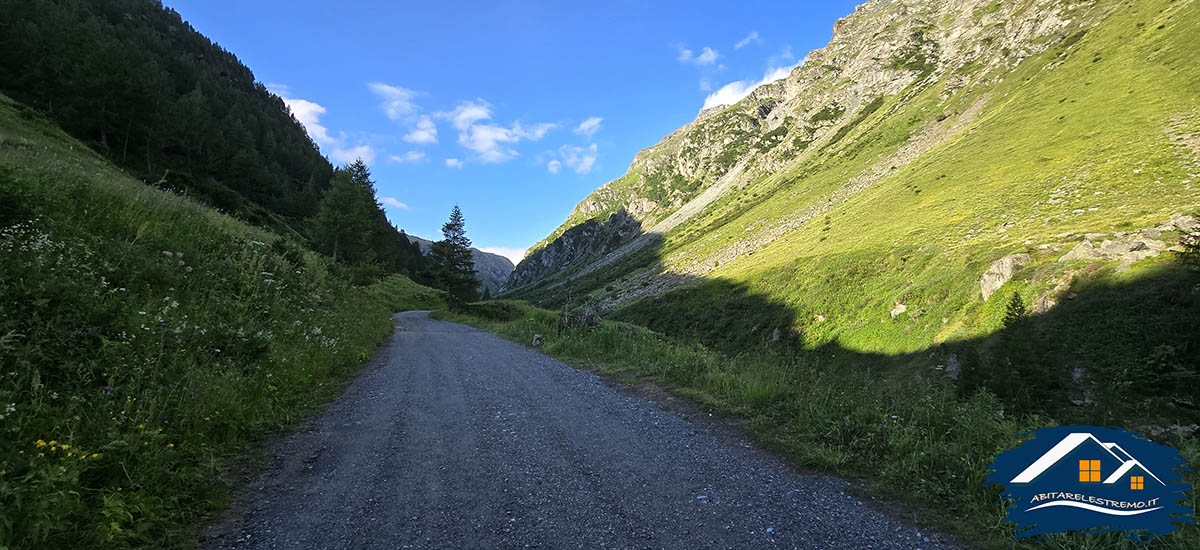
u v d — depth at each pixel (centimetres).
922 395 536
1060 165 5284
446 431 576
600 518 343
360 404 718
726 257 10231
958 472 386
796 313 4666
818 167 14362
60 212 736
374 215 5475
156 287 732
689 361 931
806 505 366
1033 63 10262
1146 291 2238
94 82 5112
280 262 1312
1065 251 3009
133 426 387
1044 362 1872
